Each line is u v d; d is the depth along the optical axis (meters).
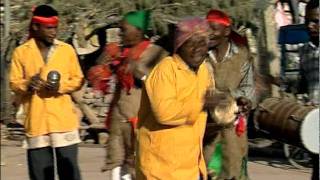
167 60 4.55
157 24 10.27
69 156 6.28
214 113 5.80
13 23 11.51
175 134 4.57
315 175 5.47
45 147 6.22
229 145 6.00
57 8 11.04
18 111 6.91
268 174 8.99
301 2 13.34
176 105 4.46
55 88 6.03
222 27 5.84
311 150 4.96
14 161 9.90
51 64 6.13
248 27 11.52
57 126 6.19
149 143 4.62
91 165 9.51
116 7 11.05
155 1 10.70
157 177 4.60
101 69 6.16
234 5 10.97
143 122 4.68
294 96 8.62
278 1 13.12
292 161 9.49
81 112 11.05
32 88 6.07
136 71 5.81
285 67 10.14
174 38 4.61
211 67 5.91
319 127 4.96
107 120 6.17
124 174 6.00
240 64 5.95
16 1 11.54
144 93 4.63
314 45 6.06
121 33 5.98
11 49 11.48
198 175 4.73
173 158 4.58
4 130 11.65
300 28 10.03
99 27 11.42
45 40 6.12
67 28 11.18
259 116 6.11
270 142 10.09
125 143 5.97
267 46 11.68
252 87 6.04
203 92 4.66
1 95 11.65
